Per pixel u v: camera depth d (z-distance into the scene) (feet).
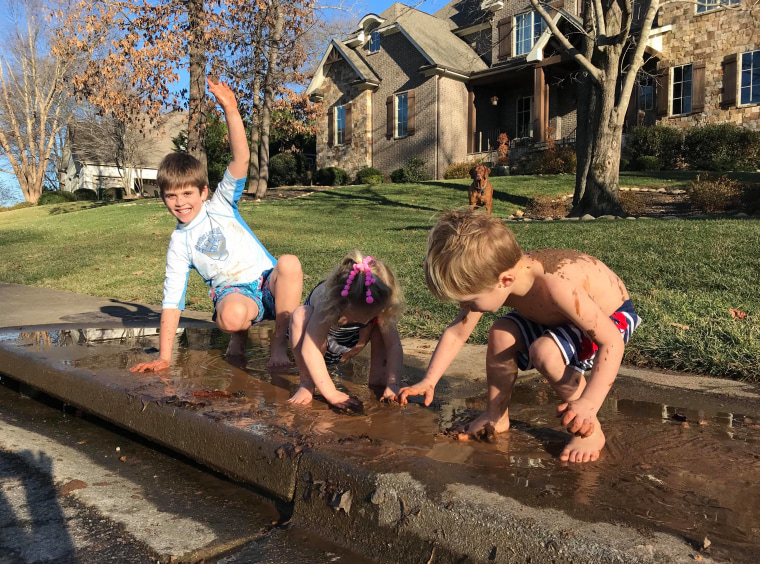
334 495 5.44
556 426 7.25
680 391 9.12
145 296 21.66
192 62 54.19
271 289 10.51
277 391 8.34
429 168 74.95
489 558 4.48
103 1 51.31
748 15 58.59
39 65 116.98
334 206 51.06
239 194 11.02
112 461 7.27
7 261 34.27
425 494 4.94
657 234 25.23
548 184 53.88
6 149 119.14
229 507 6.05
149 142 132.46
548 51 69.51
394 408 7.80
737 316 13.32
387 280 8.45
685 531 4.34
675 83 64.44
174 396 7.71
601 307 6.83
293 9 60.08
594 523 4.42
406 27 75.00
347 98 84.07
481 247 6.03
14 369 10.24
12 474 6.85
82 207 77.46
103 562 5.03
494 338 7.06
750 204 38.81
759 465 5.90
